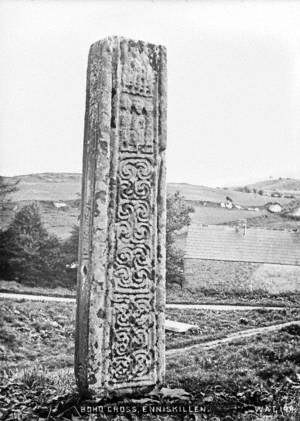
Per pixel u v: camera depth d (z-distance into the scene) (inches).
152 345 223.1
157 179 226.4
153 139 226.5
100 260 213.6
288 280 426.0
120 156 219.8
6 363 349.7
